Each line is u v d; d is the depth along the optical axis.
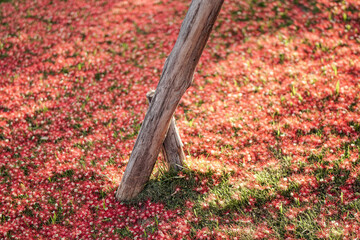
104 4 10.58
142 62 8.08
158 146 4.11
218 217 4.07
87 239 4.05
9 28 9.50
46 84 7.45
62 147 5.77
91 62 8.09
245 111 5.95
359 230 3.42
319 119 5.31
